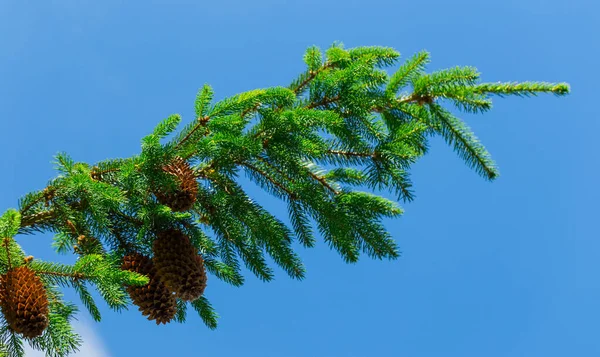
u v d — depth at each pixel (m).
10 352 4.19
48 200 4.57
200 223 5.44
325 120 4.62
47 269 4.25
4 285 4.00
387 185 4.92
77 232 4.82
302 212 5.26
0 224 3.89
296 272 5.37
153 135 4.44
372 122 4.88
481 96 4.71
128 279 4.19
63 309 4.62
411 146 4.86
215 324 5.72
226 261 5.45
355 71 4.79
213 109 4.73
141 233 4.49
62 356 4.17
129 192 4.75
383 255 5.16
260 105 4.86
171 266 4.62
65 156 4.57
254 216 5.21
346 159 5.02
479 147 4.80
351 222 5.09
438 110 4.80
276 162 5.01
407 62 4.84
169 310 4.79
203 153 4.74
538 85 4.54
